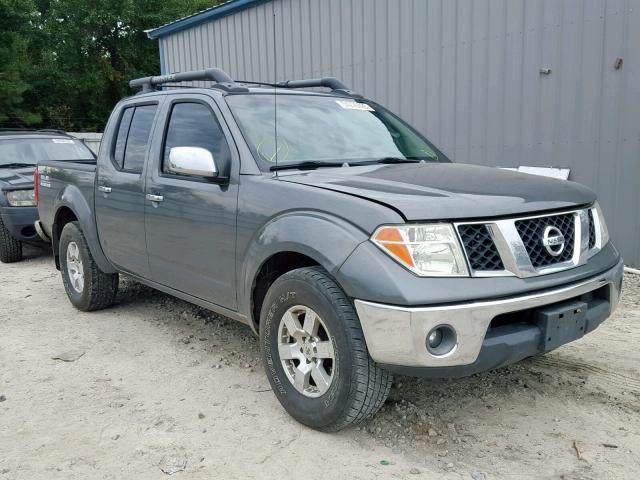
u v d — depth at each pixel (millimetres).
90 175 5215
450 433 3207
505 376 3912
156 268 4438
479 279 2793
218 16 11625
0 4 22922
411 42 8375
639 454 3006
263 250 3324
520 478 2807
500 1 7367
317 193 3141
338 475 2846
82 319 5352
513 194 3082
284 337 3324
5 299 6180
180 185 4051
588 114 6836
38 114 26734
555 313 2953
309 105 4293
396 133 4492
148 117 4688
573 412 3445
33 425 3393
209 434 3252
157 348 4578
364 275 2781
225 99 3988
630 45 6418
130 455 3061
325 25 9523
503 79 7484
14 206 7797
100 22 28406
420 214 2791
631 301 5562
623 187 6684
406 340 2699
